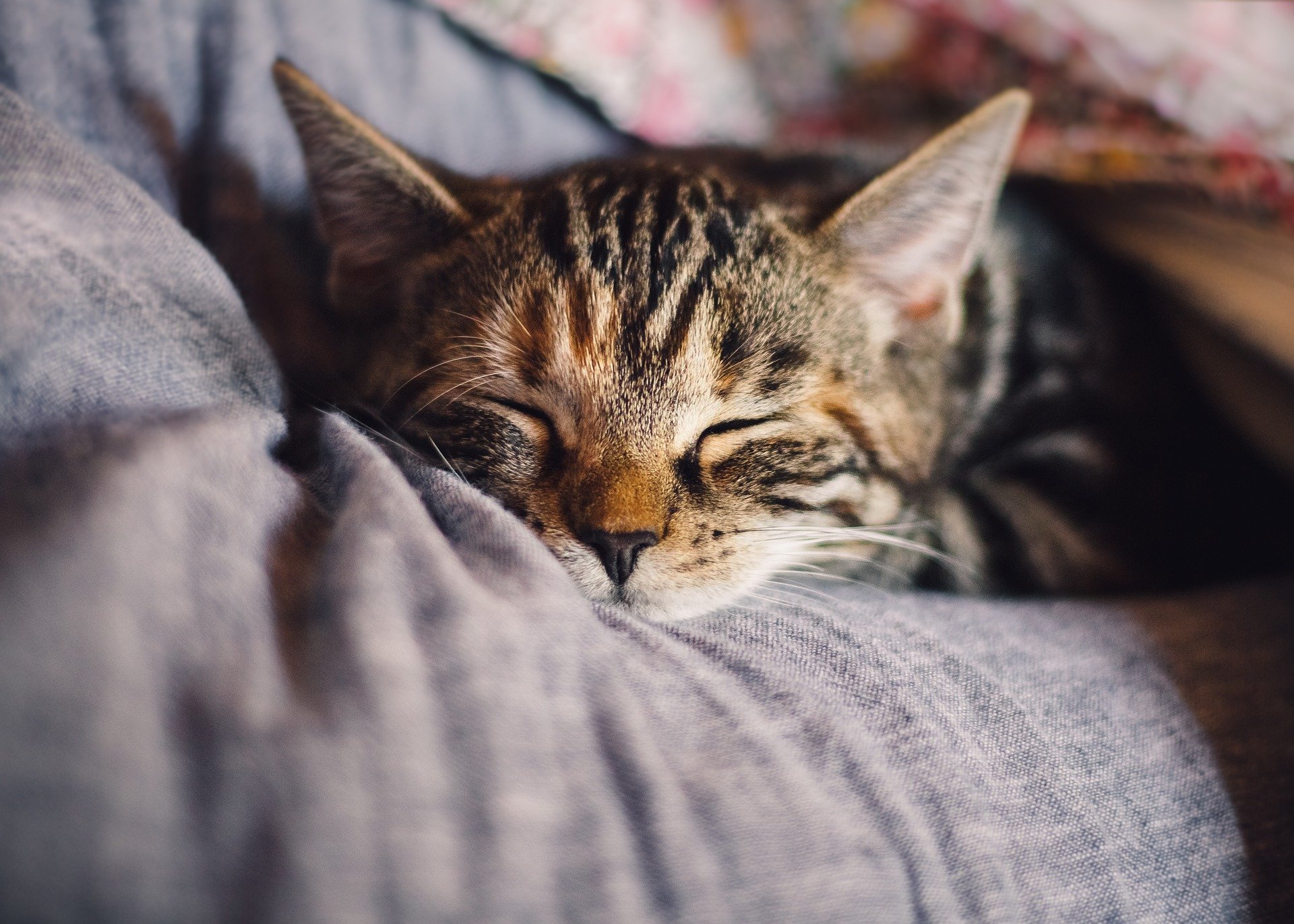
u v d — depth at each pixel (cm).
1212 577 27
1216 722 21
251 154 26
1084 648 22
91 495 16
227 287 22
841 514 25
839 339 25
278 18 28
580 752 17
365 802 16
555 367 24
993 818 19
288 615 17
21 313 18
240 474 18
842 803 18
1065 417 29
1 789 13
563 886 16
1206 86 27
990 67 30
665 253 24
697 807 17
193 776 15
